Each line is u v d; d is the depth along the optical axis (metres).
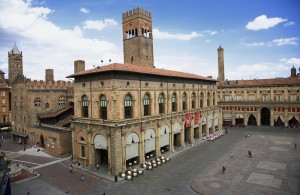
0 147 62.28
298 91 77.56
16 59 103.62
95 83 41.31
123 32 65.81
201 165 42.50
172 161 45.28
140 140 42.75
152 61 65.81
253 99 86.19
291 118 78.62
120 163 38.59
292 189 31.50
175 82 53.78
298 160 43.88
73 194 31.80
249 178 35.72
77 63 65.75
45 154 53.50
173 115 52.28
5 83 90.69
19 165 44.25
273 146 54.78
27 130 66.19
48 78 76.81
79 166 43.44
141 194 31.36
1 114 86.38
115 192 32.12
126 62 65.06
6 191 20.41
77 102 45.06
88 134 42.44
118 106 38.41
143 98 44.16
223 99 92.38
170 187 33.44
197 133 64.69
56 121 63.88
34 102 66.75
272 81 85.00
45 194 31.94
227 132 73.50
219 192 31.23
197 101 63.75
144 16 62.78
